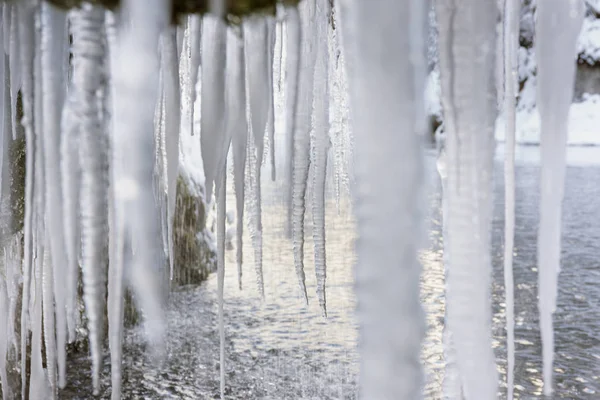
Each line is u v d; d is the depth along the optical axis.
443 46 1.23
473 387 1.33
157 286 1.25
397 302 0.97
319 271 2.52
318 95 2.45
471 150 1.26
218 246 2.25
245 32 1.74
